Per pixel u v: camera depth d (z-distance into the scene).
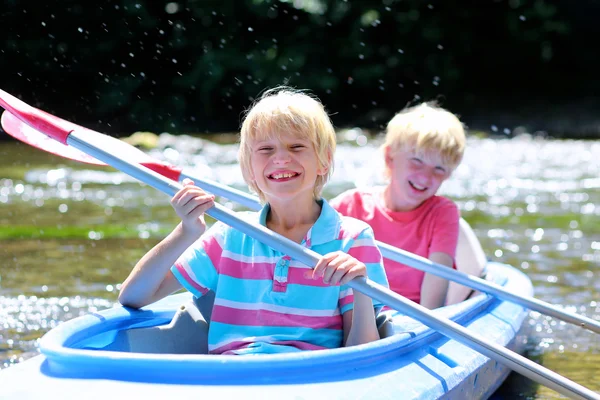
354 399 2.47
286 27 17.62
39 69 15.12
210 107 16.55
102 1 15.50
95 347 3.03
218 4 16.70
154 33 16.12
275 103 3.10
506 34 18.83
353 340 2.97
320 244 3.12
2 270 5.95
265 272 3.05
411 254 3.83
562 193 9.83
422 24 18.19
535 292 5.63
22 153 12.54
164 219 7.97
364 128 16.16
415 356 2.98
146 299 3.15
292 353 2.54
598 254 6.77
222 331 3.06
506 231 7.69
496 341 3.54
